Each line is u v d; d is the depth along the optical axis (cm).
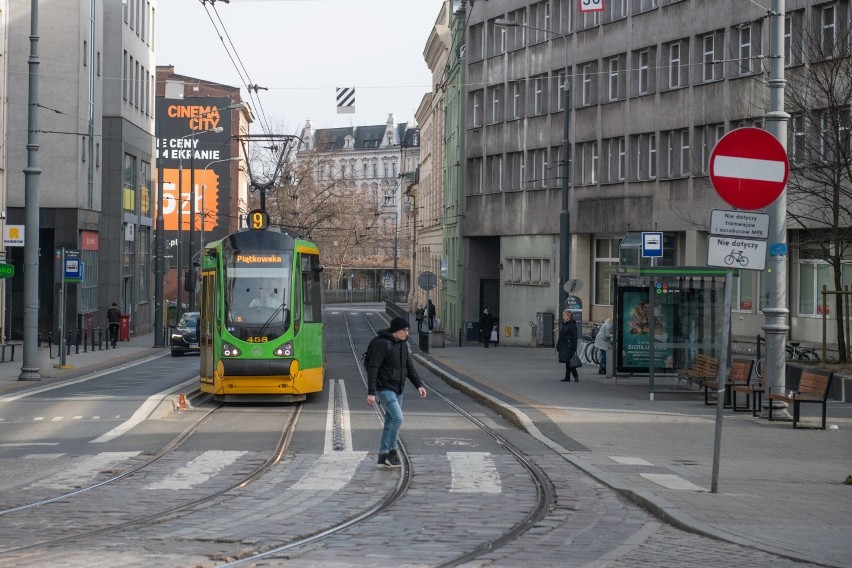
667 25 4853
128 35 6738
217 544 1005
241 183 11631
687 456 1672
